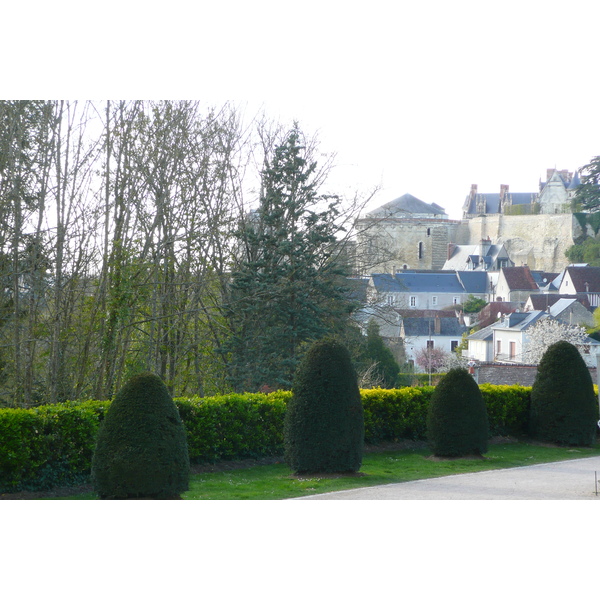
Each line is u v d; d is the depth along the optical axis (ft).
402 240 426.10
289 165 76.33
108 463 32.22
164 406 32.99
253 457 46.70
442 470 43.39
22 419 35.01
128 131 61.87
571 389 53.98
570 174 459.32
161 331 66.49
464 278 344.49
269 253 75.66
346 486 37.65
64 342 58.59
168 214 67.46
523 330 186.39
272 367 73.72
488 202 491.31
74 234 58.18
